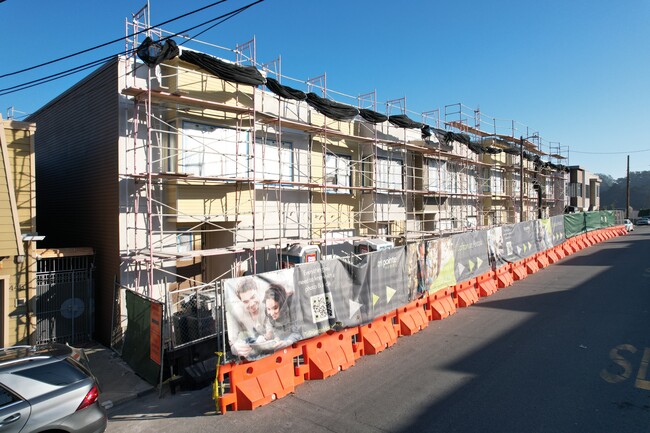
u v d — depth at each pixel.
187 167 11.79
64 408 5.28
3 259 9.55
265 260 13.95
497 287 15.76
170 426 6.36
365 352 9.10
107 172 11.18
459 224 25.42
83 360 6.16
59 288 10.82
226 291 6.82
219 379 6.76
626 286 15.56
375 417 6.27
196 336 8.45
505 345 9.36
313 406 6.74
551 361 8.30
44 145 15.04
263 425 6.20
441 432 5.77
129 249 10.80
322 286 8.34
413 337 10.17
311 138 15.71
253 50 12.98
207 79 12.29
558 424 5.90
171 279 11.81
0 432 4.76
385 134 19.61
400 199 20.41
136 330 8.92
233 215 12.78
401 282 10.52
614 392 6.86
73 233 12.83
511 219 32.75
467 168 25.48
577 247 27.70
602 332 10.09
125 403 7.35
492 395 6.86
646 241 33.62
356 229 18.16
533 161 35.31
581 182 55.31
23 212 10.11
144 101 10.73
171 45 9.93
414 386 7.32
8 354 5.82
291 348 7.67
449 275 12.76
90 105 12.04
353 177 18.00
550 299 13.84
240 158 13.20
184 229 12.36
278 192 13.43
